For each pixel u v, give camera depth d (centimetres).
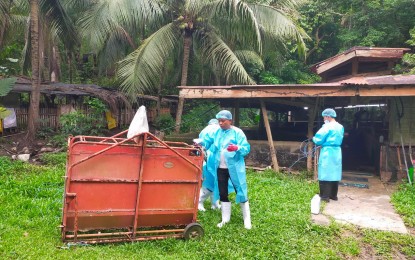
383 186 814
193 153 477
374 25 1722
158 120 1616
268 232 488
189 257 402
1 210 530
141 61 1198
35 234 448
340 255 443
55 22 1284
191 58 1625
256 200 650
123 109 1620
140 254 406
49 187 696
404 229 525
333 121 668
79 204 416
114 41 1633
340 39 1928
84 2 1352
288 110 1602
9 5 1270
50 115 1395
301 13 2072
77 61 2180
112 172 425
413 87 749
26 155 998
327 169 660
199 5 1194
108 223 435
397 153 859
